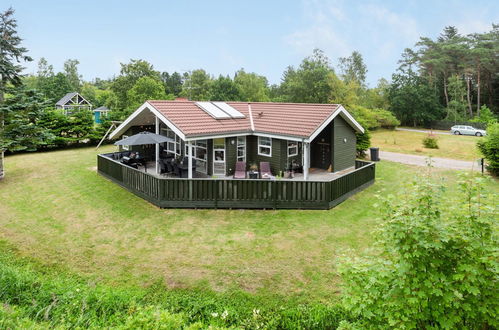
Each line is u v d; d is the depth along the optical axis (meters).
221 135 18.33
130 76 58.94
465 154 31.52
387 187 18.83
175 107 19.50
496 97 60.88
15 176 20.22
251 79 72.88
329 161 22.16
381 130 54.50
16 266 9.30
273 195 14.86
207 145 19.83
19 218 13.45
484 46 59.25
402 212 4.80
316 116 19.20
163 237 11.83
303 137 17.33
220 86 66.94
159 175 20.06
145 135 18.20
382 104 62.25
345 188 16.27
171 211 14.55
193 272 9.41
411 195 4.99
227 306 7.54
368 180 18.77
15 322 5.21
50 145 29.69
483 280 4.36
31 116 20.42
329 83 55.50
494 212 4.58
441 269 4.71
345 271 5.41
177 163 19.80
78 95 69.50
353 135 23.02
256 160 21.03
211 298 8.10
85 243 11.25
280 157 19.56
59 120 29.95
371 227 12.84
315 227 12.84
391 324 4.74
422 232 4.61
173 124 17.20
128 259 10.16
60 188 17.78
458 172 5.23
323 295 8.29
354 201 16.17
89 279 8.95
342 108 20.19
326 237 11.91
